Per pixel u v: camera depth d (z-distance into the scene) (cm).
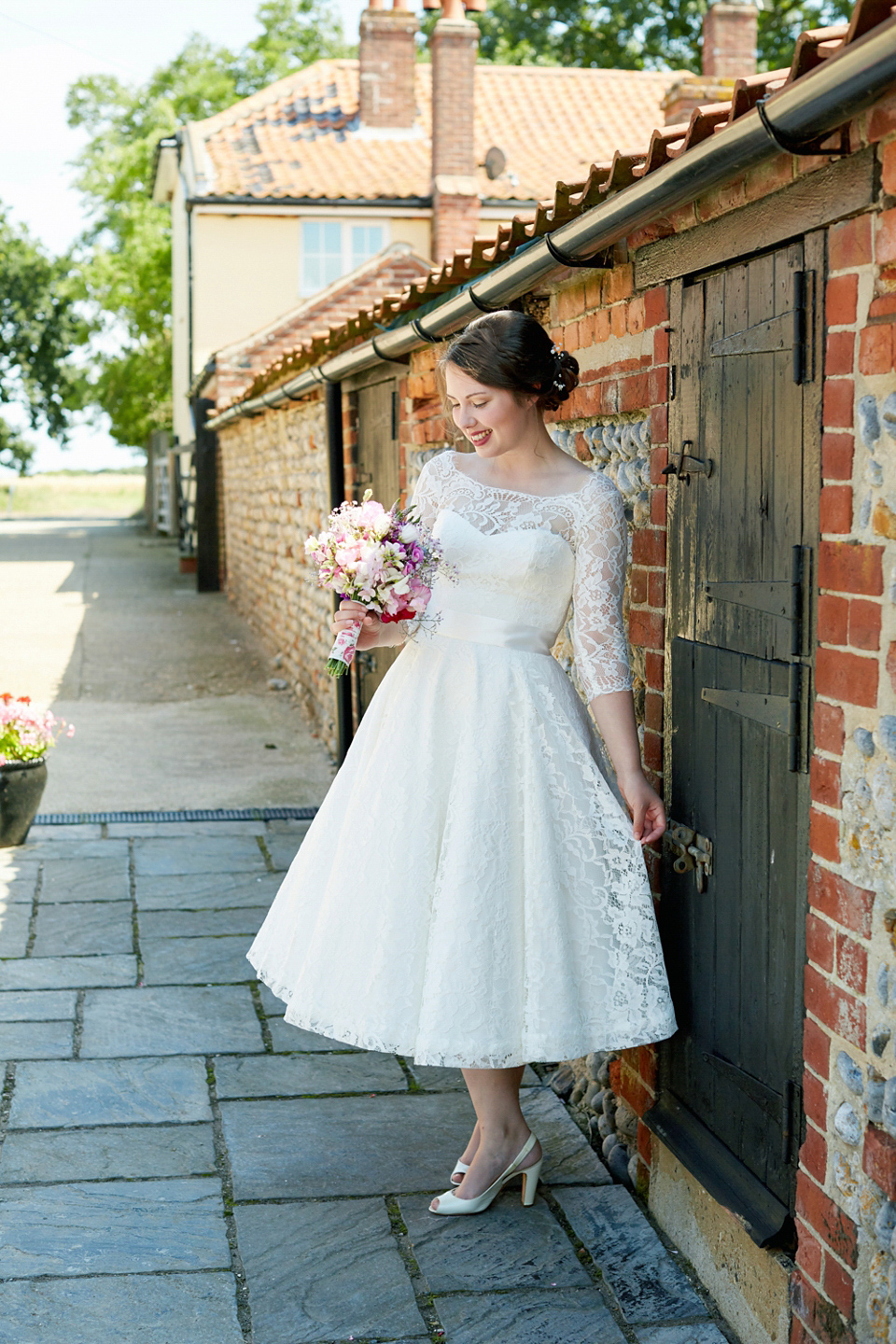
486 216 1836
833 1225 209
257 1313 245
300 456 954
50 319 3922
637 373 296
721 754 254
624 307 303
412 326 486
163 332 3052
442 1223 279
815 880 212
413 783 263
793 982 226
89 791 677
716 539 253
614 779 318
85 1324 239
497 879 255
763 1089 237
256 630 1290
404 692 271
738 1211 238
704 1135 263
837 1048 207
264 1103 334
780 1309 230
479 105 2012
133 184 3022
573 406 343
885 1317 194
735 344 239
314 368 736
